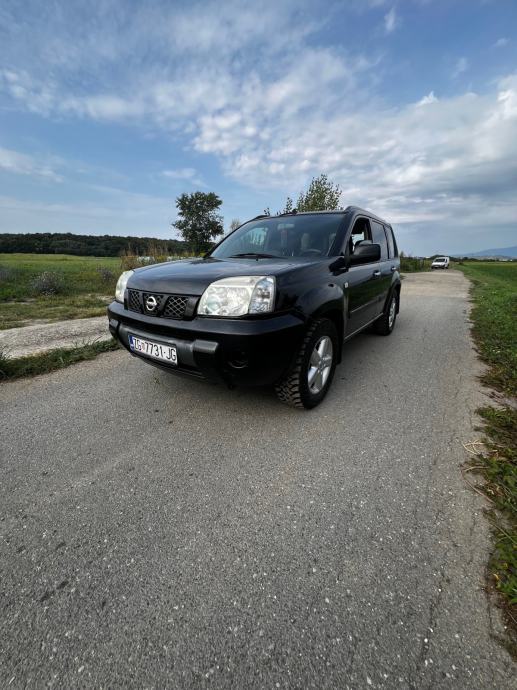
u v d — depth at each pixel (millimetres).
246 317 1813
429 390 2760
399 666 915
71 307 6785
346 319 2773
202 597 1113
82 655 958
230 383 1949
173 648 972
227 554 1273
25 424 2246
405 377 3055
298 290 2039
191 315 1942
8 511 1497
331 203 15531
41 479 1709
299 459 1854
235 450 1944
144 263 11422
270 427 2186
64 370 3229
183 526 1411
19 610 1077
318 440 2035
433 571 1188
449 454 1874
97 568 1224
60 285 8711
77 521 1440
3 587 1152
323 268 2398
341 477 1703
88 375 3096
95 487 1650
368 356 3699
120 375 3086
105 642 989
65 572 1208
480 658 926
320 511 1481
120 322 2453
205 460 1855
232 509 1501
